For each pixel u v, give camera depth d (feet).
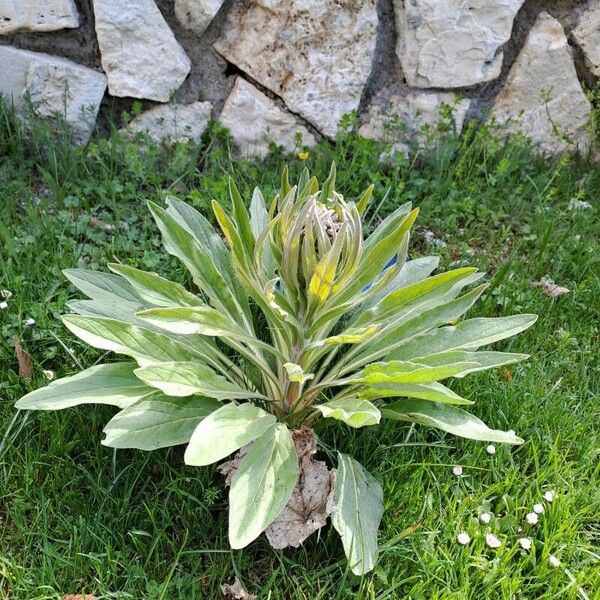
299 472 2.75
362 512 2.66
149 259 3.70
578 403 3.43
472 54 4.55
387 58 4.60
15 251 3.56
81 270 3.09
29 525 2.76
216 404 2.87
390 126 4.65
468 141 4.84
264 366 2.91
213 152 4.31
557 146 4.99
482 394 3.32
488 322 3.00
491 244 4.24
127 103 4.39
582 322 3.90
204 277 2.97
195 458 2.38
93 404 3.09
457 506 2.93
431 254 4.11
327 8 4.24
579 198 4.68
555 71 4.76
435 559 2.67
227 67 4.43
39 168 4.07
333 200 2.65
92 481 2.79
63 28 4.08
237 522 2.38
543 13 4.64
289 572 2.69
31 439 2.93
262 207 3.34
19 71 4.11
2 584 2.56
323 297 2.62
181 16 4.19
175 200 3.19
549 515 2.87
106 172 4.10
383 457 3.01
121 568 2.65
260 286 2.75
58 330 3.30
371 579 2.59
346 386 3.24
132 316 3.00
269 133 4.53
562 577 2.70
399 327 3.06
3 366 3.22
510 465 3.10
